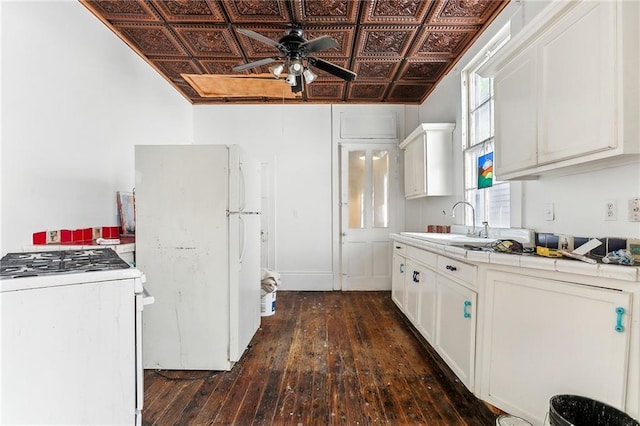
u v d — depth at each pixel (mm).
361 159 4527
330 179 4520
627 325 1190
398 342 2727
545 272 1466
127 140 2885
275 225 4531
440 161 3385
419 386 2057
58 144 2098
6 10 1752
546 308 1457
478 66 2941
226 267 2293
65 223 2152
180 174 2281
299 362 2385
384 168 4523
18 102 1825
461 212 3178
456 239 2564
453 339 2068
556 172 1779
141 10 2414
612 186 1510
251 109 4523
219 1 2326
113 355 1065
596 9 1273
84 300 1028
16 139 1815
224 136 4516
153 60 3248
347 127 4508
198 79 3752
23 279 957
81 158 2303
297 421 1727
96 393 1042
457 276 2014
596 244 1550
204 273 2291
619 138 1211
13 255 1545
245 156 2525
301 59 2637
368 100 4414
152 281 2283
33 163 1918
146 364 2295
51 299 984
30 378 957
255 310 2879
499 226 2590
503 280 1651
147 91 3268
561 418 1172
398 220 4500
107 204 2580
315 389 2029
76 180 2252
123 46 2826
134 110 3014
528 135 1697
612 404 1228
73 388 1012
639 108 1205
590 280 1300
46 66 2002
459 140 3199
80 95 2293
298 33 2623
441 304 2264
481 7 2400
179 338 2293
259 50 3078
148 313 2287
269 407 1850
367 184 4508
